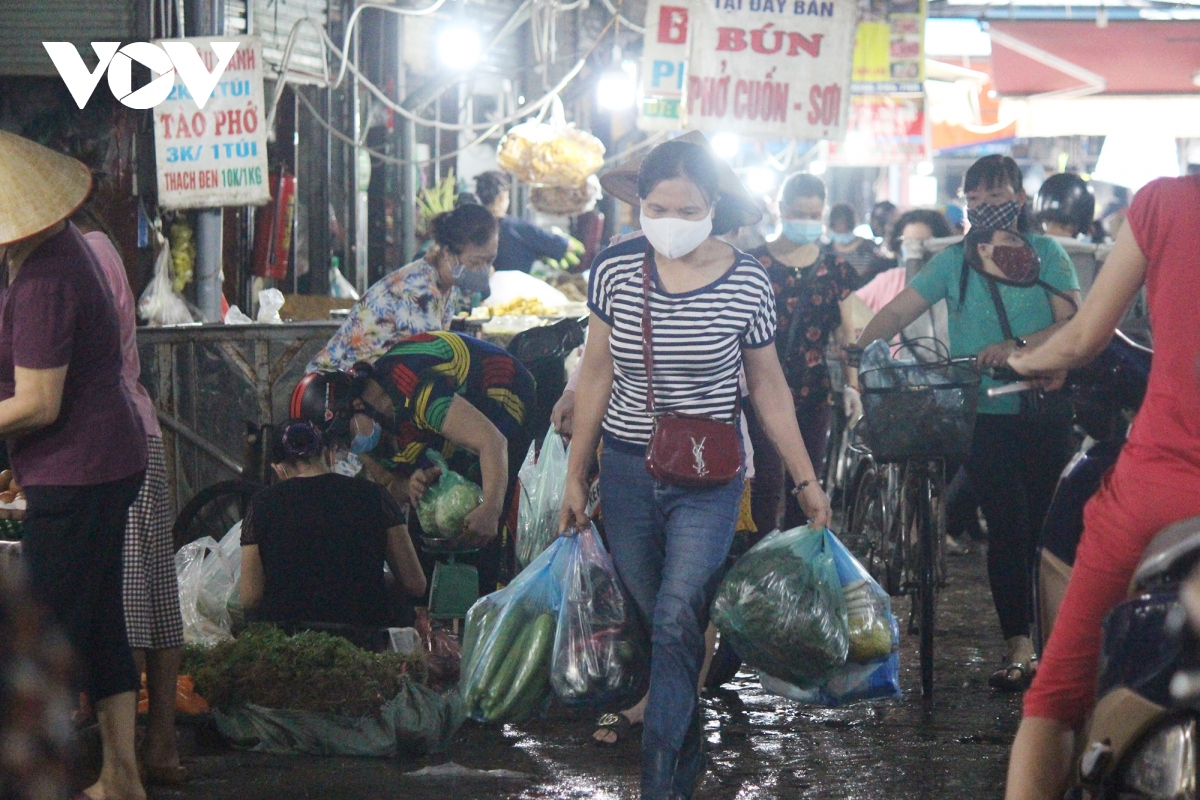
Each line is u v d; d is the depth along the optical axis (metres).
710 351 4.97
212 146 9.53
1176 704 3.25
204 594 7.07
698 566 4.96
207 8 10.45
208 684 6.21
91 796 5.16
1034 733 3.89
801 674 5.33
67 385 4.91
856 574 5.53
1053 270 7.28
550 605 5.57
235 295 12.15
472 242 7.84
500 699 5.53
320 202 13.91
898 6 13.97
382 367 6.98
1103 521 3.75
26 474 4.93
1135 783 3.39
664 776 4.83
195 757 6.04
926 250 10.27
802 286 7.80
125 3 10.38
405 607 6.87
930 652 7.13
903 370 6.96
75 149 10.80
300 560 6.53
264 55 12.33
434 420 6.89
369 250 15.08
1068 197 9.80
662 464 4.93
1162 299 3.67
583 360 5.25
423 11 12.69
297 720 6.05
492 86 18.06
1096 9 19.39
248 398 8.83
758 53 11.15
